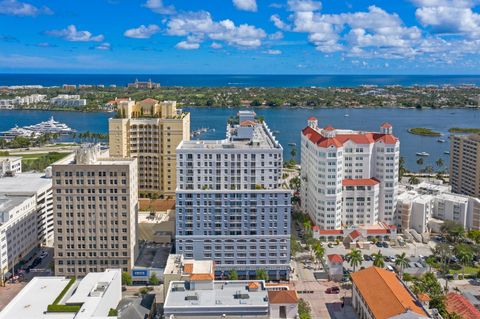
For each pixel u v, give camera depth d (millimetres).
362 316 199750
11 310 174500
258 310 170125
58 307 171875
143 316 180125
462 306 197000
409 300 184500
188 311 169250
